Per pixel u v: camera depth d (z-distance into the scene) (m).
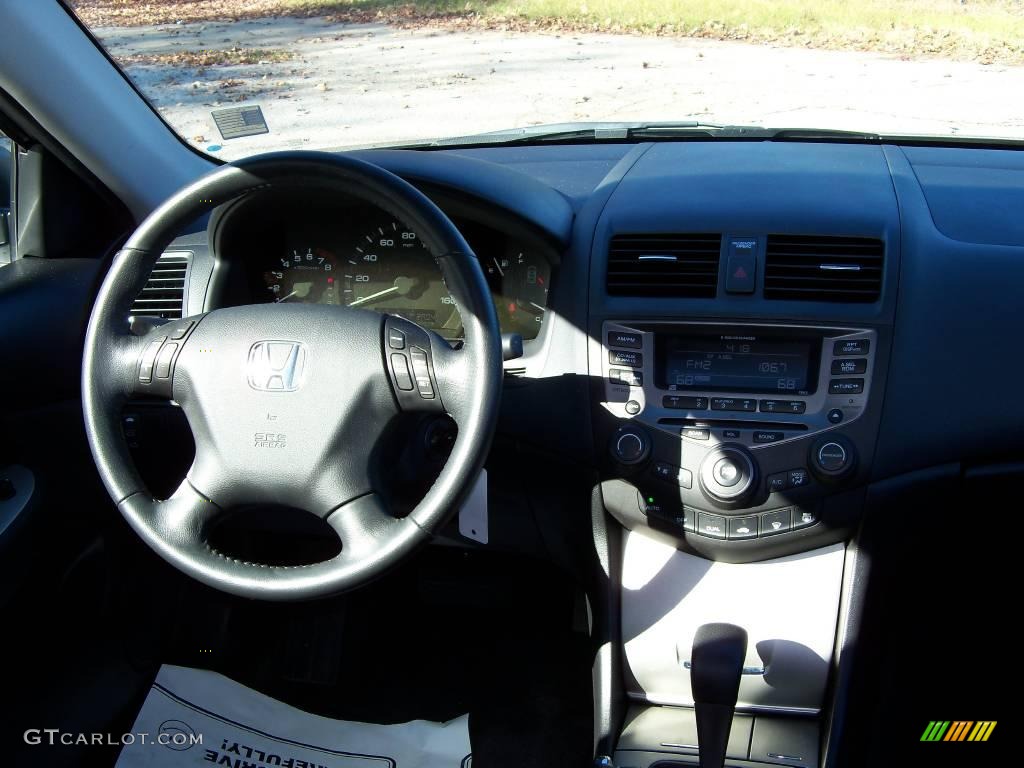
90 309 2.08
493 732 2.17
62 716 2.05
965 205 1.83
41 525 2.05
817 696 1.83
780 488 1.71
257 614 2.37
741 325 1.72
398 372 1.36
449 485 1.31
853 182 1.88
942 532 1.73
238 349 1.39
